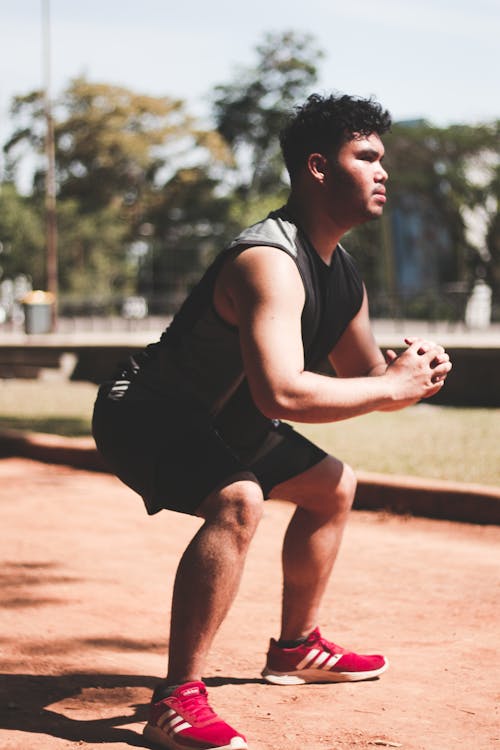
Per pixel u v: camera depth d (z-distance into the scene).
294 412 2.66
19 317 41.81
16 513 6.61
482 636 3.92
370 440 9.27
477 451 8.40
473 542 5.77
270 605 4.44
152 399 2.88
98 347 17.73
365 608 4.35
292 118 2.93
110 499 7.14
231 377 2.87
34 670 3.50
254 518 2.74
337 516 3.23
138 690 3.30
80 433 9.98
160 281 69.00
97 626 4.07
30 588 4.68
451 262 47.16
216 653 3.73
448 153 44.62
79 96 71.12
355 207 2.87
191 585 2.72
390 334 29.06
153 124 72.88
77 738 2.85
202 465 2.76
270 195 74.56
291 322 2.70
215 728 2.68
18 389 15.84
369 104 2.89
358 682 3.37
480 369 12.86
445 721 3.00
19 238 66.25
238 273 2.72
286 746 2.79
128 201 75.38
